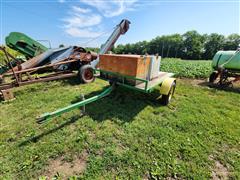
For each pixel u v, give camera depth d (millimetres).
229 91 6395
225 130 3400
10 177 2189
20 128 3354
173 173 2285
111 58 4289
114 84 4523
